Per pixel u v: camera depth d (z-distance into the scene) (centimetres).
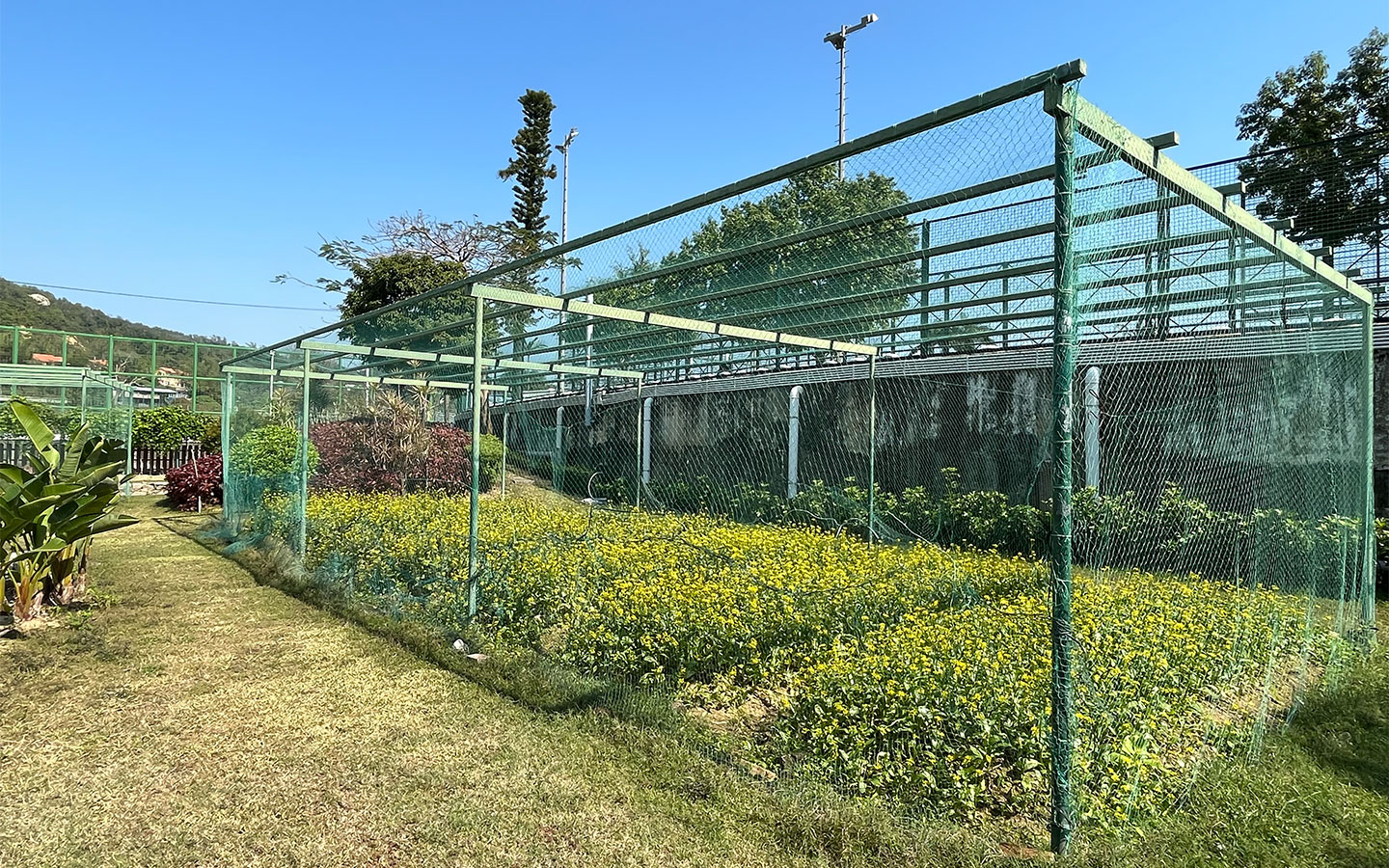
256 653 514
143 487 1623
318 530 791
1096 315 622
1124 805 295
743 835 292
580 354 1063
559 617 520
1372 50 1199
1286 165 893
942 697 334
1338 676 458
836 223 445
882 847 278
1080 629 415
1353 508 579
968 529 884
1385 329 781
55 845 290
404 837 296
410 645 526
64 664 491
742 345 935
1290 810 311
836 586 522
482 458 1300
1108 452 797
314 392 1220
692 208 432
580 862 278
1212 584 602
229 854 286
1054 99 263
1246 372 657
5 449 1516
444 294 613
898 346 903
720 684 426
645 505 1230
